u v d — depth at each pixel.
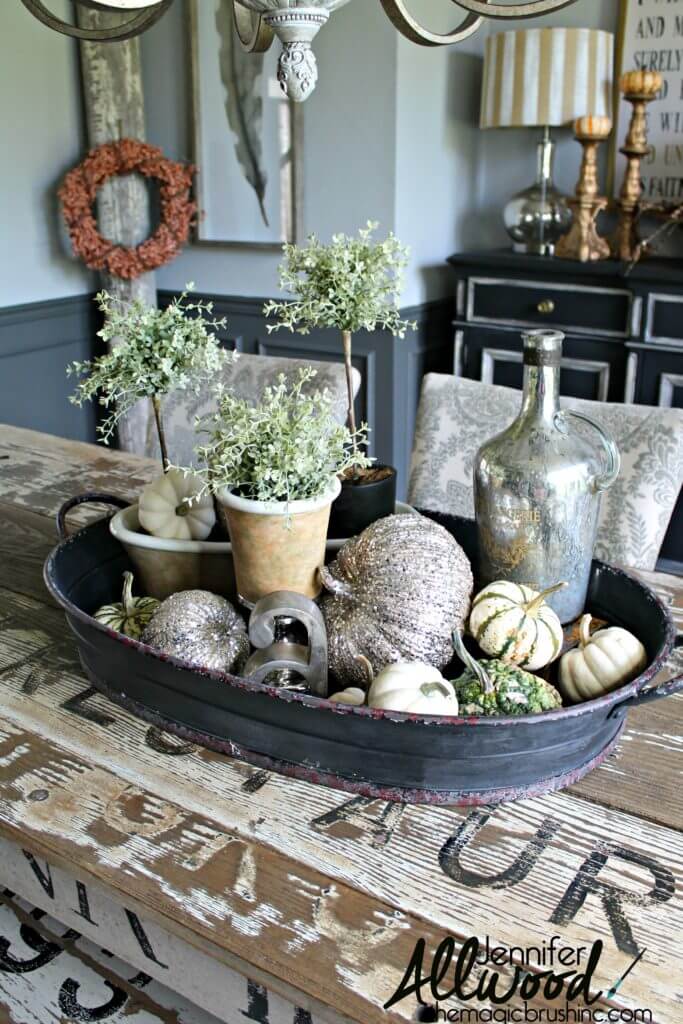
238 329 3.55
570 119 2.84
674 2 2.92
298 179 3.21
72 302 3.54
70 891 0.85
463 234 3.50
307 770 0.89
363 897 0.76
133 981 1.01
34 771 0.92
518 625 0.97
